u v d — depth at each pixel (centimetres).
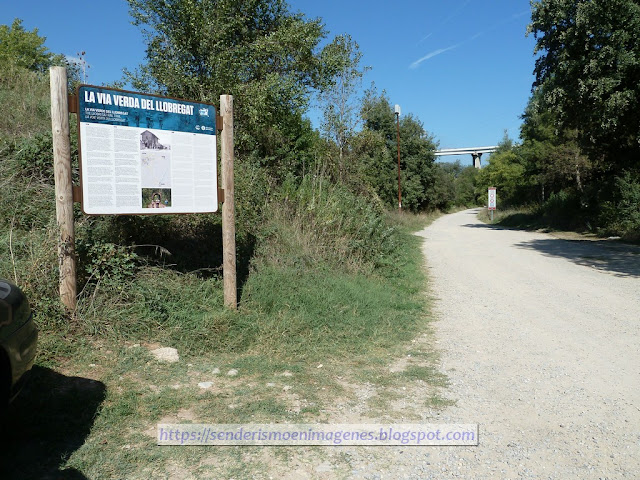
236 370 480
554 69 2041
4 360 300
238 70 1168
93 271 533
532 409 422
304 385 458
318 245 945
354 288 799
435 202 5041
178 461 316
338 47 1658
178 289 605
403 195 4159
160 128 549
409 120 4297
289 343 565
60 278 491
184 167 571
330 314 660
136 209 536
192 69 1145
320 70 1466
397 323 694
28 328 332
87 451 317
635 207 2139
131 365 450
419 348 598
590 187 2661
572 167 3053
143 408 383
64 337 471
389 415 404
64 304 491
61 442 324
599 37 1817
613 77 1775
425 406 425
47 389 387
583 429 385
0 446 312
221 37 1133
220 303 622
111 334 496
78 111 491
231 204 611
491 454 343
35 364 420
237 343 541
